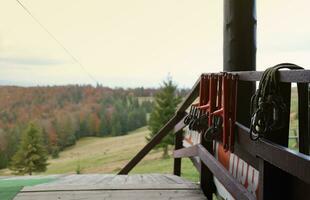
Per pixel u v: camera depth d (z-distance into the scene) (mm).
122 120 93500
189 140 4539
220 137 2426
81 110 88438
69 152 73688
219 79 2502
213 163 2660
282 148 1470
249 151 1911
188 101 4434
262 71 1660
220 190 3041
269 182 1686
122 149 70188
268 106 1549
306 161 1248
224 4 3283
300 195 1531
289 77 1395
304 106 1525
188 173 12641
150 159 35188
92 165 56031
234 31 3170
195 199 3238
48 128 72438
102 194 3461
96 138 89188
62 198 3340
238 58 3152
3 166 58656
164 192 3490
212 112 2590
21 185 4066
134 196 3379
